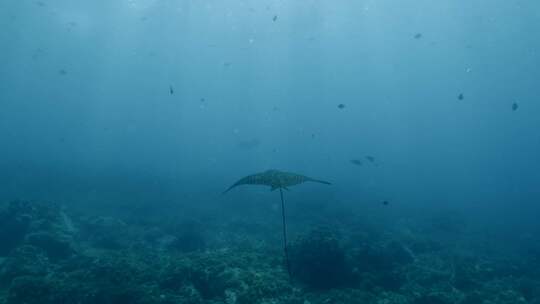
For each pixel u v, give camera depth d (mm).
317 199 29375
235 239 17688
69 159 58812
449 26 61469
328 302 8797
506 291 11547
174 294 8367
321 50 80500
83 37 65688
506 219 36625
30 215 14148
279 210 26062
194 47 78688
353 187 46656
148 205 24750
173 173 49438
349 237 17078
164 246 15922
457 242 21859
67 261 11695
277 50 80375
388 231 21844
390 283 11172
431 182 83000
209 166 74812
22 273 9812
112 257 11320
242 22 61562
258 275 9289
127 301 7801
